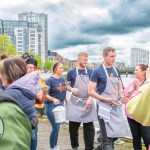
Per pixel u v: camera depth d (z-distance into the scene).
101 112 4.10
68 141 6.40
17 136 1.08
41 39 174.75
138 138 4.16
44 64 117.25
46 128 7.70
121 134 4.11
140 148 4.20
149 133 3.97
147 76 1.44
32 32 163.12
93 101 5.03
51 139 5.22
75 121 5.08
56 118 5.00
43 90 4.16
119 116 4.16
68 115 5.11
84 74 5.09
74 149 5.39
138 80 4.20
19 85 2.25
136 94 1.42
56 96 5.15
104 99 4.09
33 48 164.00
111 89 4.18
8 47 64.75
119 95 4.26
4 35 65.31
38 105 4.02
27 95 2.28
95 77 4.20
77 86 5.08
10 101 1.17
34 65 3.91
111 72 4.22
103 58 4.27
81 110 5.05
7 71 2.22
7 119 1.09
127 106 1.41
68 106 5.13
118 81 4.27
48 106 5.04
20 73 2.27
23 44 160.75
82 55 5.05
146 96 1.32
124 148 5.70
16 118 1.12
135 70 4.28
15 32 159.75
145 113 1.33
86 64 5.09
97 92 4.25
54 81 5.13
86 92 5.08
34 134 3.94
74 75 5.09
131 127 4.16
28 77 2.31
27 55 4.04
